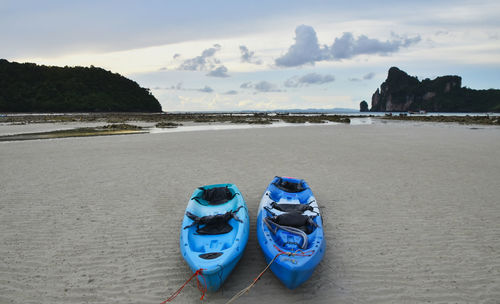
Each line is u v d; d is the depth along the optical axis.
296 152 16.27
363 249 5.79
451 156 15.30
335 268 5.13
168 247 5.86
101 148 17.53
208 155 15.28
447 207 8.04
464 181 10.59
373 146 18.75
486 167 12.78
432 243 6.05
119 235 6.36
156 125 38.84
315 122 50.28
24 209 7.78
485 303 4.27
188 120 53.50
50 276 4.88
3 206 8.00
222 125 41.00
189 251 4.66
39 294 4.43
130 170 12.05
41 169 12.25
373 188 9.75
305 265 4.29
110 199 8.62
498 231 6.60
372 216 7.44
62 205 8.11
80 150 16.81
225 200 7.04
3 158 14.51
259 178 10.85
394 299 4.35
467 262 5.34
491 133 28.08
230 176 11.12
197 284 4.56
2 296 4.36
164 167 12.56
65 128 33.41
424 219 7.25
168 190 9.47
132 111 131.88
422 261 5.37
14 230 6.54
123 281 4.77
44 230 6.56
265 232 5.24
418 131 30.44
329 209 7.90
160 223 6.98
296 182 8.13
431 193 9.24
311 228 5.57
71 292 4.49
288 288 4.58
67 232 6.47
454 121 52.59
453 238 6.27
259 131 29.42
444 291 4.54
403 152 16.48
